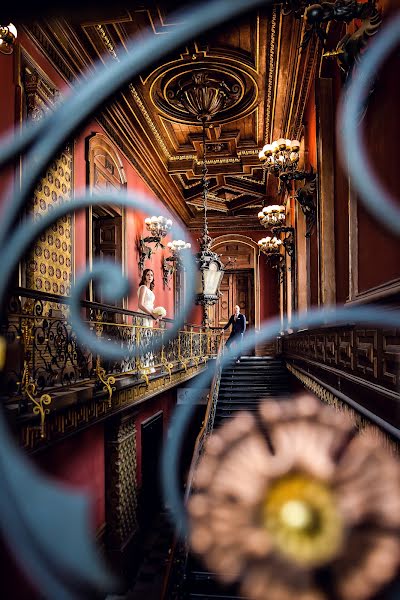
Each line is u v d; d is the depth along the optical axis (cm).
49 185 737
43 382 457
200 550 44
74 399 482
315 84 760
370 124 474
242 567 42
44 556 42
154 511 1202
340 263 665
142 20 754
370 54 62
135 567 890
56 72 784
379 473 45
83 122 56
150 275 970
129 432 925
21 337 412
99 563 43
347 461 46
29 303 420
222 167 1449
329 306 695
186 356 1238
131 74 55
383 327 369
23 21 61
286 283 1489
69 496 45
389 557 41
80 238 870
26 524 43
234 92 1016
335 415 49
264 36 820
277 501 44
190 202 1744
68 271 807
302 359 925
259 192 1675
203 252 1080
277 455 46
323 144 719
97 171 969
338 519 43
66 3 61
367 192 61
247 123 1210
